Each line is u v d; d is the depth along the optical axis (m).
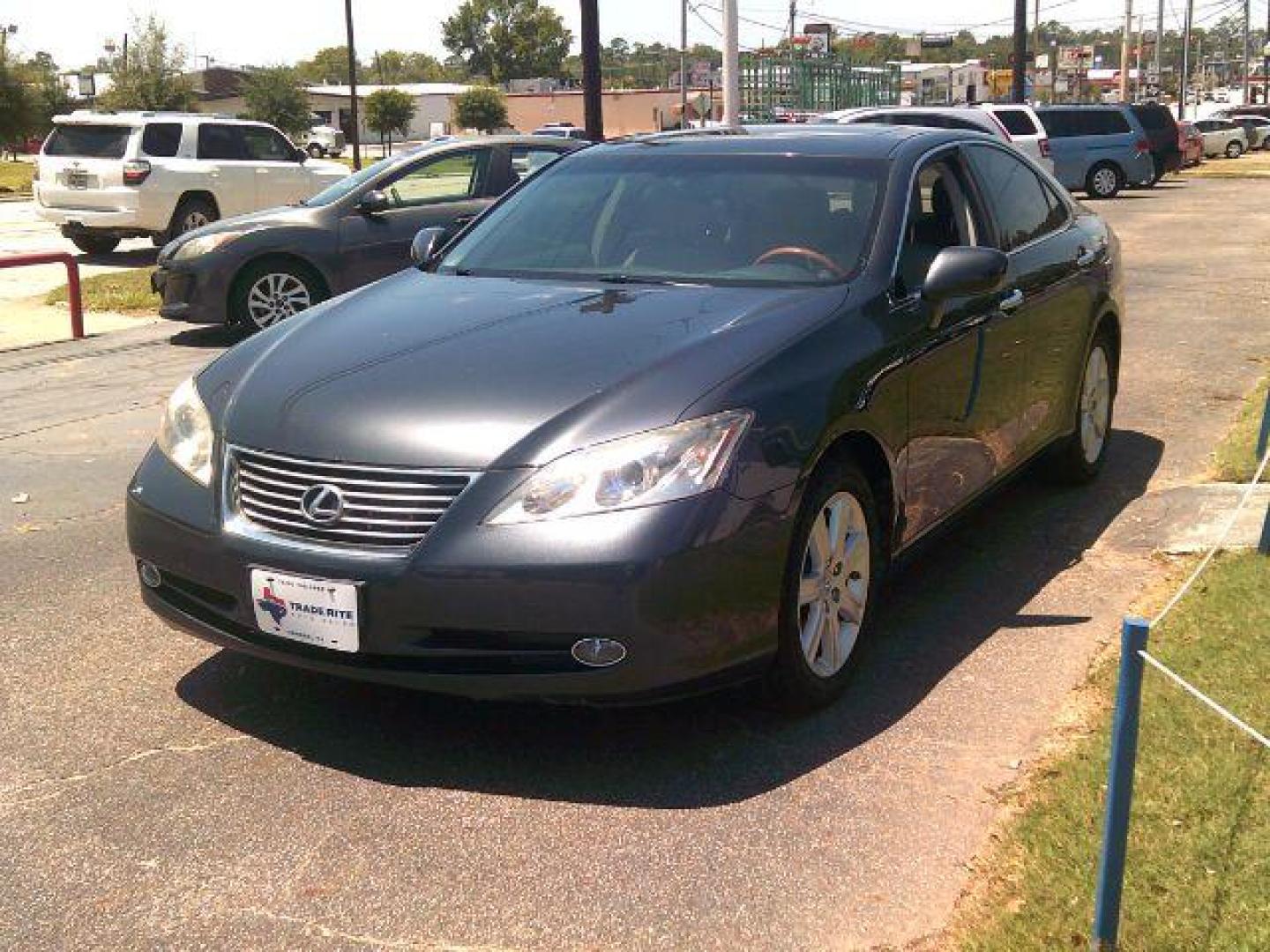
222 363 4.24
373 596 3.44
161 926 2.98
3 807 3.50
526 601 3.34
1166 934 2.70
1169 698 3.75
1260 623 4.25
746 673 3.62
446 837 3.32
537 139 11.93
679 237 4.70
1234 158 47.91
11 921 3.01
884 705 4.01
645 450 3.42
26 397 9.01
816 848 3.23
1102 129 27.64
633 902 3.03
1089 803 3.23
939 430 4.52
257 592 3.62
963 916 2.89
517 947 2.89
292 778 3.63
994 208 5.27
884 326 4.20
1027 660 4.30
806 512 3.73
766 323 3.96
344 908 3.04
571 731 3.87
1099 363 6.27
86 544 5.75
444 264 5.05
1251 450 6.45
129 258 17.92
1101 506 5.97
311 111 66.69
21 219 25.78
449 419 3.54
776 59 38.09
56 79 57.50
